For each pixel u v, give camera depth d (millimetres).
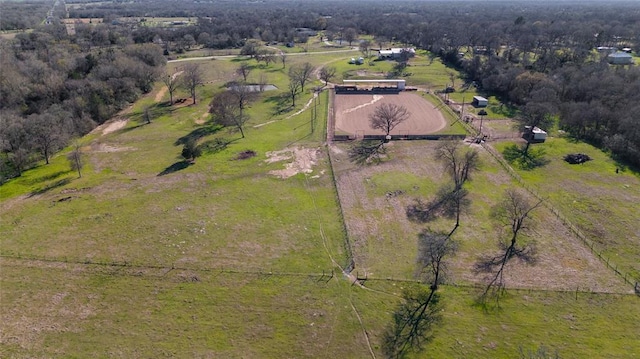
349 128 103812
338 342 44125
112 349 43125
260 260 56188
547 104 96812
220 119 103312
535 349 42469
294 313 47719
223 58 186500
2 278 53031
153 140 99125
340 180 77688
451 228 62500
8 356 42125
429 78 151250
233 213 67000
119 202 70688
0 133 86875
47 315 47344
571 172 78438
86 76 130750
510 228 62000
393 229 62688
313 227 63438
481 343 43531
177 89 138875
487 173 78812
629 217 63781
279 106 122062
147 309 48156
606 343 43000
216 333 45062
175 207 68750
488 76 138250
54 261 56094
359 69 165625
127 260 56188
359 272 53875
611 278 51781
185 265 55219
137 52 153750
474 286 51000
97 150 94250
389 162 84688
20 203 71188
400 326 45812
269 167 83125
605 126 93375
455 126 103500
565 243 58438
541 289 50219
